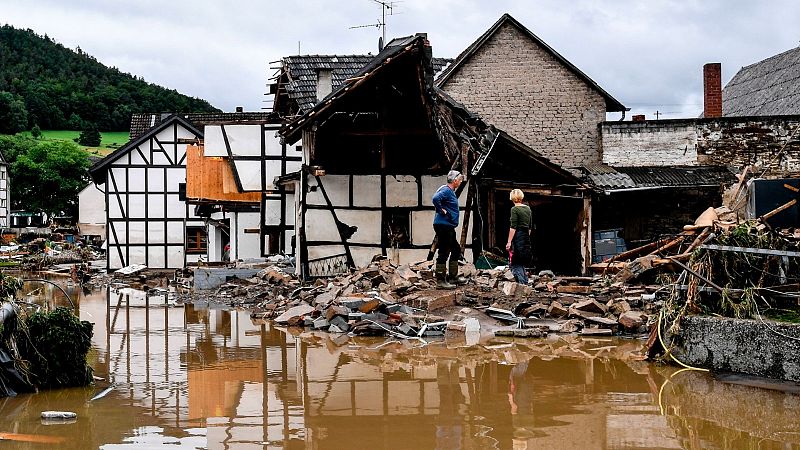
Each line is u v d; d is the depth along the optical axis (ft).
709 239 27.71
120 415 20.54
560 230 69.82
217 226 99.40
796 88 93.66
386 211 59.67
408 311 36.68
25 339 23.75
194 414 20.61
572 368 26.18
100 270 114.01
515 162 64.13
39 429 19.16
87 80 377.71
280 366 27.55
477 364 27.14
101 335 36.99
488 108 86.02
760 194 33.32
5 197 240.94
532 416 19.90
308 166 58.08
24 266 120.98
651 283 41.16
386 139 60.18
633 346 30.73
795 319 24.89
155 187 109.60
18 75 366.43
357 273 46.19
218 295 59.41
